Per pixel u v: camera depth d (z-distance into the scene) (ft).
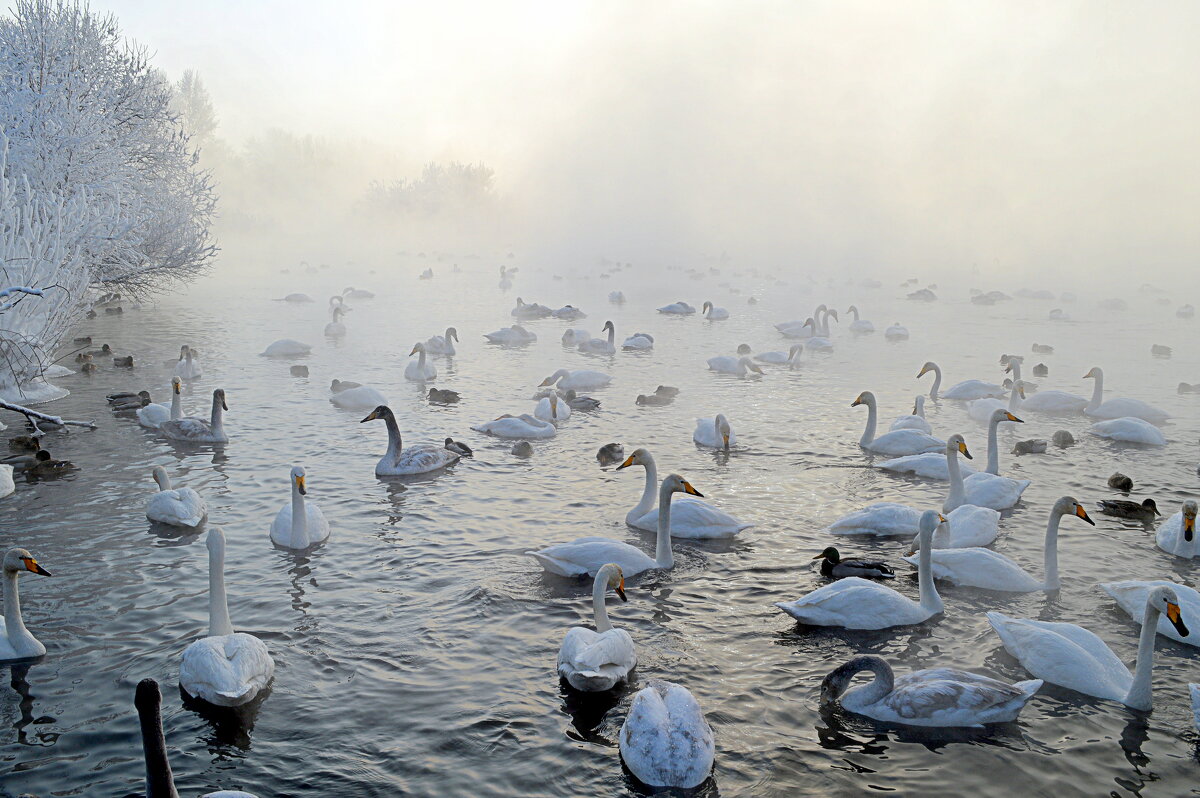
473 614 45.27
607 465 72.49
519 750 33.94
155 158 151.12
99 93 128.47
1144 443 80.18
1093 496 64.90
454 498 63.57
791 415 91.35
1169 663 40.65
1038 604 46.52
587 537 56.03
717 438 78.13
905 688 36.04
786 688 38.37
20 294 90.33
